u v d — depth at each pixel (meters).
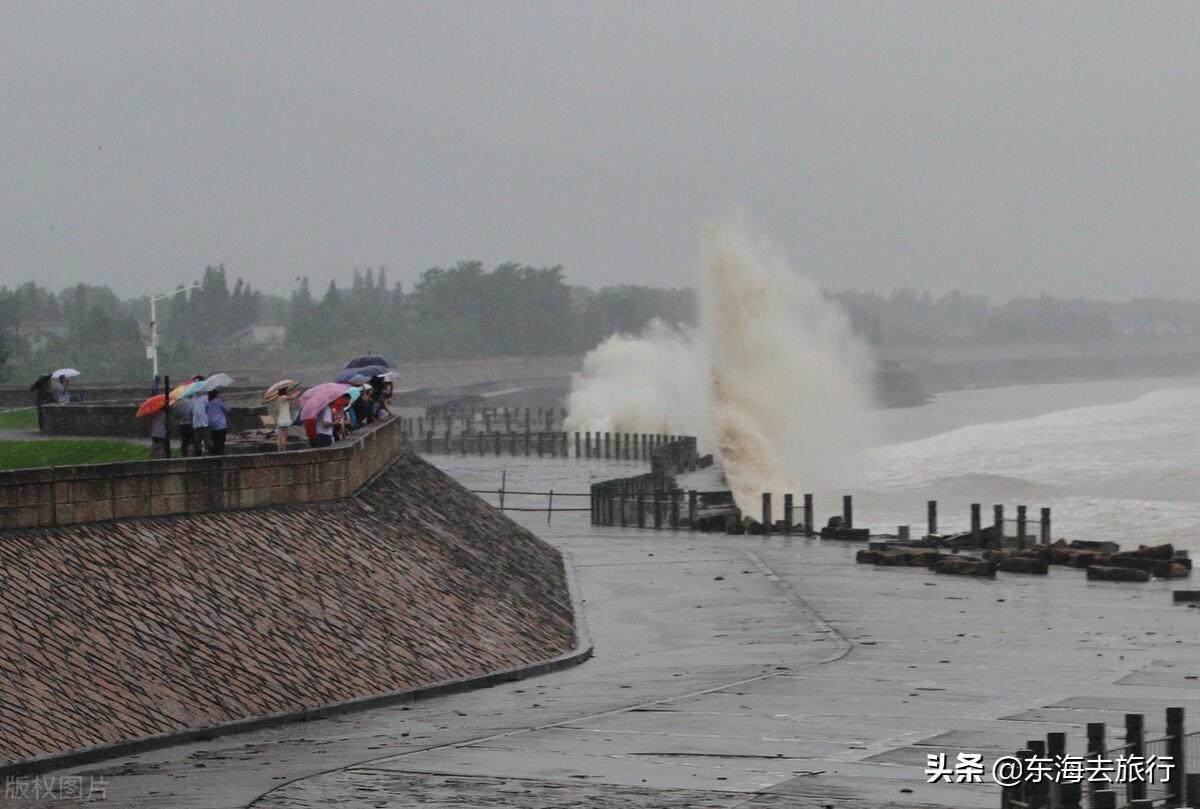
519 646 55.62
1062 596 70.00
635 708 45.53
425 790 34.69
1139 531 104.56
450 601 56.97
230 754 38.91
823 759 37.59
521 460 170.38
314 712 44.03
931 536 92.19
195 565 47.94
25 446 77.25
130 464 48.47
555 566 79.44
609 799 33.66
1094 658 53.50
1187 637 57.81
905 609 66.50
